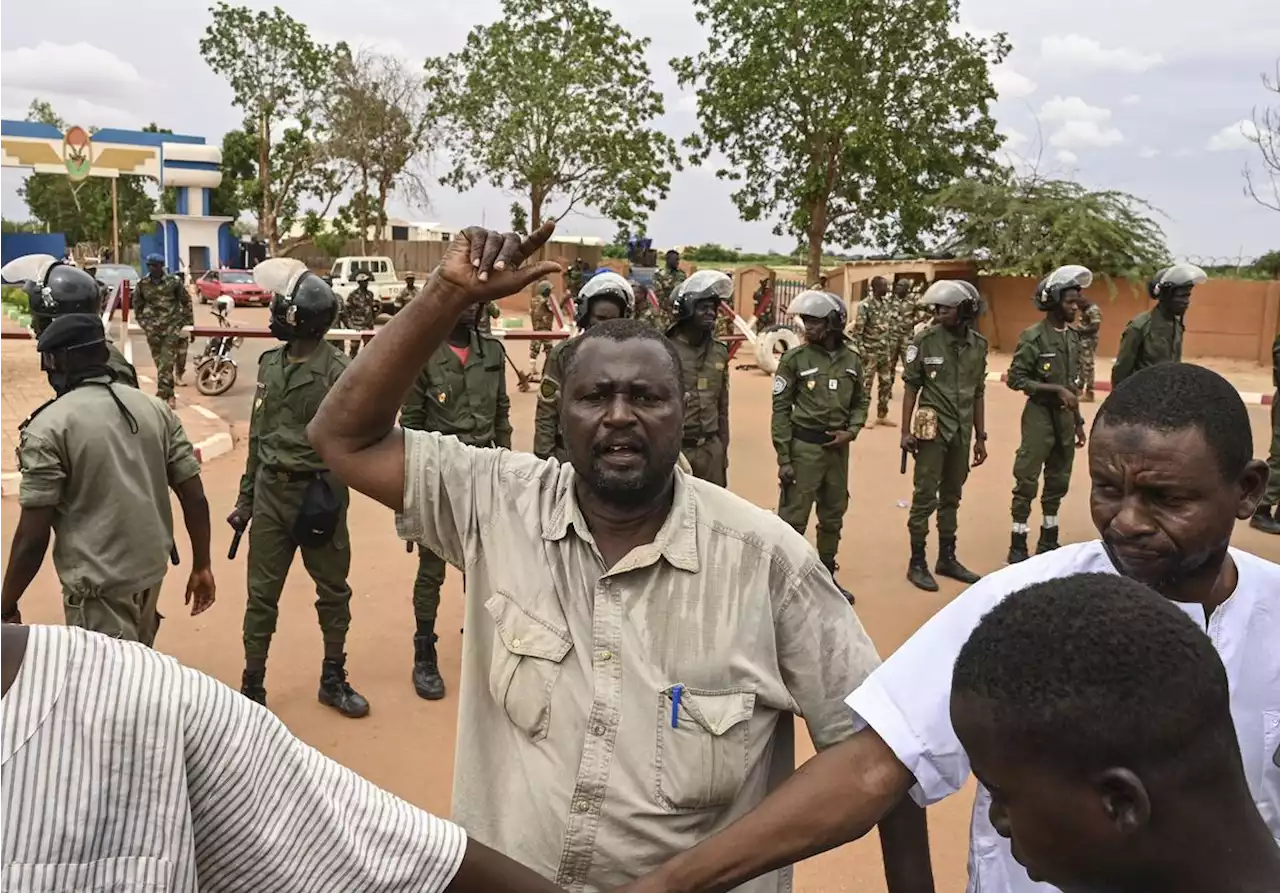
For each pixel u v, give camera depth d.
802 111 25.92
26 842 1.07
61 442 3.37
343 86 39.38
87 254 61.12
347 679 5.00
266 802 1.26
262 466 4.41
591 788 1.71
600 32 32.34
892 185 26.39
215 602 5.95
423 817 1.40
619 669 1.73
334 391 1.91
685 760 1.70
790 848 1.57
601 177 32.88
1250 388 18.50
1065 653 1.02
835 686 1.83
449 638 5.57
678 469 1.91
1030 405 6.93
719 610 1.75
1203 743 0.99
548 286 16.03
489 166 32.56
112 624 3.54
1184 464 1.62
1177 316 7.50
